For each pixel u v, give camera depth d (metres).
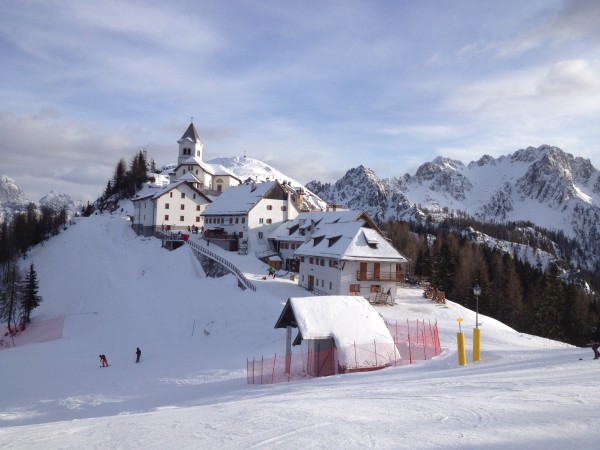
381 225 158.62
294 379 26.84
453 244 120.06
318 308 27.91
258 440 8.79
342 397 14.24
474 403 11.08
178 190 100.88
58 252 105.94
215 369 32.97
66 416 24.09
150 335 54.62
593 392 11.68
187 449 8.61
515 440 7.62
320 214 81.44
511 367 18.84
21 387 35.41
